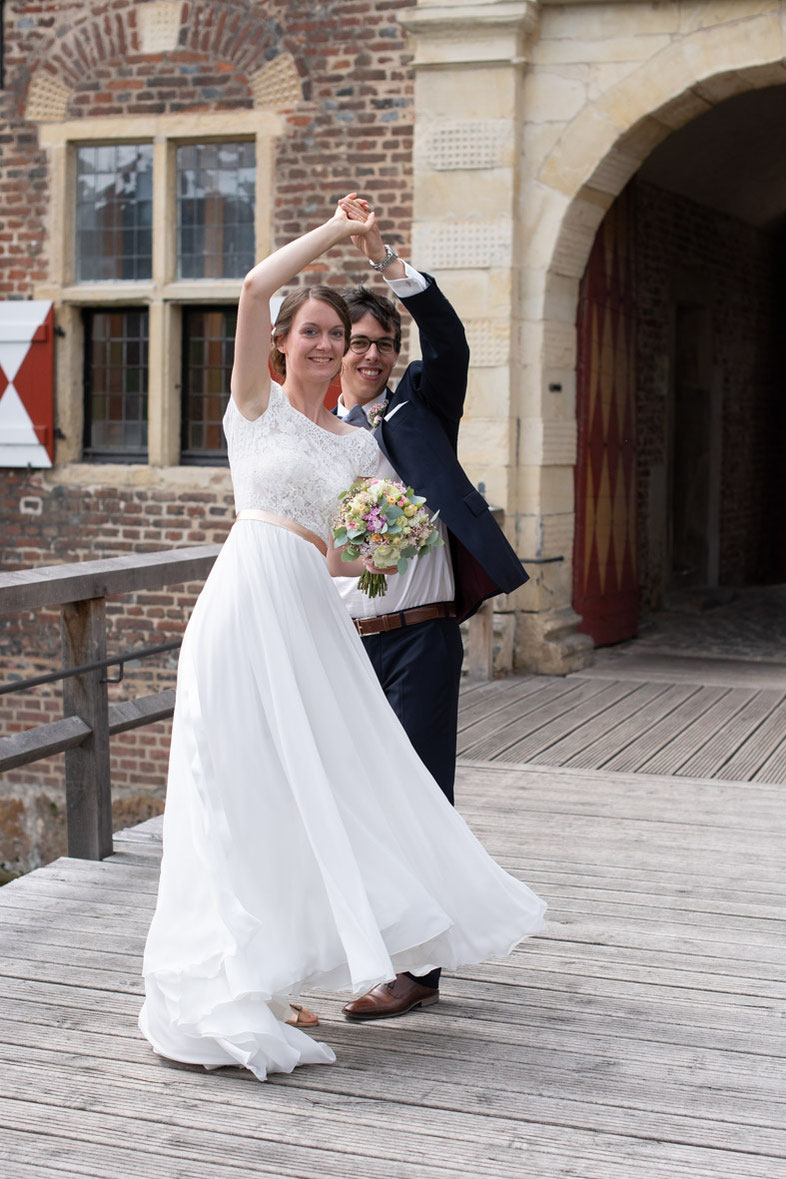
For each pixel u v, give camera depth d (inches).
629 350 343.3
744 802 193.5
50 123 323.3
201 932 105.5
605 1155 95.1
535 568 297.3
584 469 315.9
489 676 291.9
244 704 107.0
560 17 285.3
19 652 331.6
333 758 108.8
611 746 228.2
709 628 381.1
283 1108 101.7
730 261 471.2
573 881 157.6
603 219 319.3
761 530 523.8
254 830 105.8
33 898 151.9
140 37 315.3
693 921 144.4
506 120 287.0
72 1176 91.8
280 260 106.3
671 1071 108.5
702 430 456.4
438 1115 100.7
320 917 106.6
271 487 109.8
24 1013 119.5
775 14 270.7
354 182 303.4
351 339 124.5
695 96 283.3
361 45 300.0
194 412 325.7
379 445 121.6
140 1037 114.3
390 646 121.6
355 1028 116.8
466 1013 120.1
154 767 323.3
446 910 113.2
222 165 317.4
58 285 325.1
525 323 293.4
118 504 324.5
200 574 191.6
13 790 330.3
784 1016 119.7
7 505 333.1
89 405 332.5
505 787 200.8
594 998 123.7
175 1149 95.5
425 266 294.7
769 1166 93.7
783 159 434.3
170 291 317.4
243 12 307.9
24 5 322.7
